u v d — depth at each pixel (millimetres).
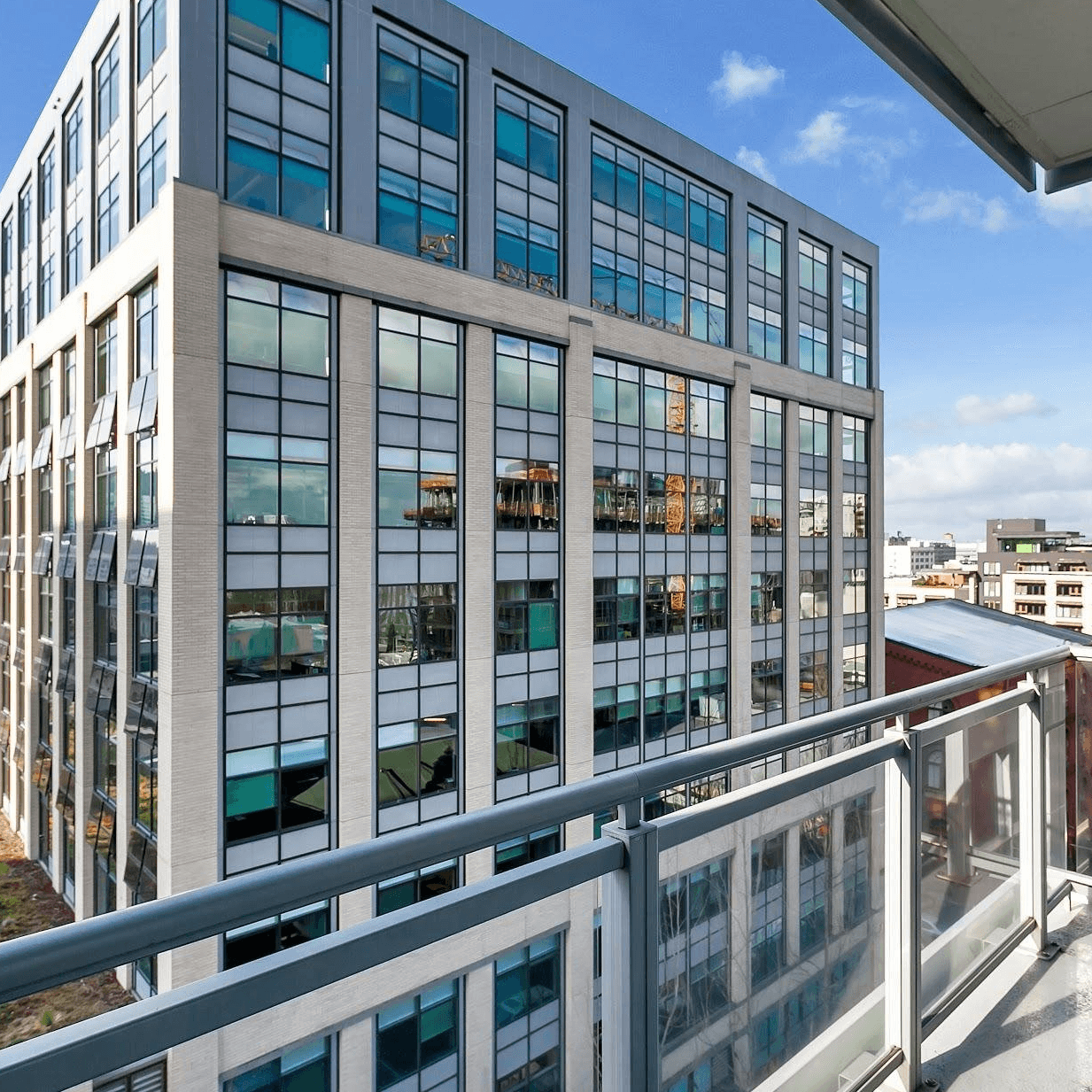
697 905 1763
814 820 2146
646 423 25891
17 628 30312
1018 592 92875
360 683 17953
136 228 17531
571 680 22516
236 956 13438
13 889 24953
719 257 28938
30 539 27281
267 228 16922
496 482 21125
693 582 27328
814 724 1973
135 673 17859
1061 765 3613
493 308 20906
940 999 2666
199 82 16203
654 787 1531
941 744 2756
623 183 25234
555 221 22938
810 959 2104
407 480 19250
